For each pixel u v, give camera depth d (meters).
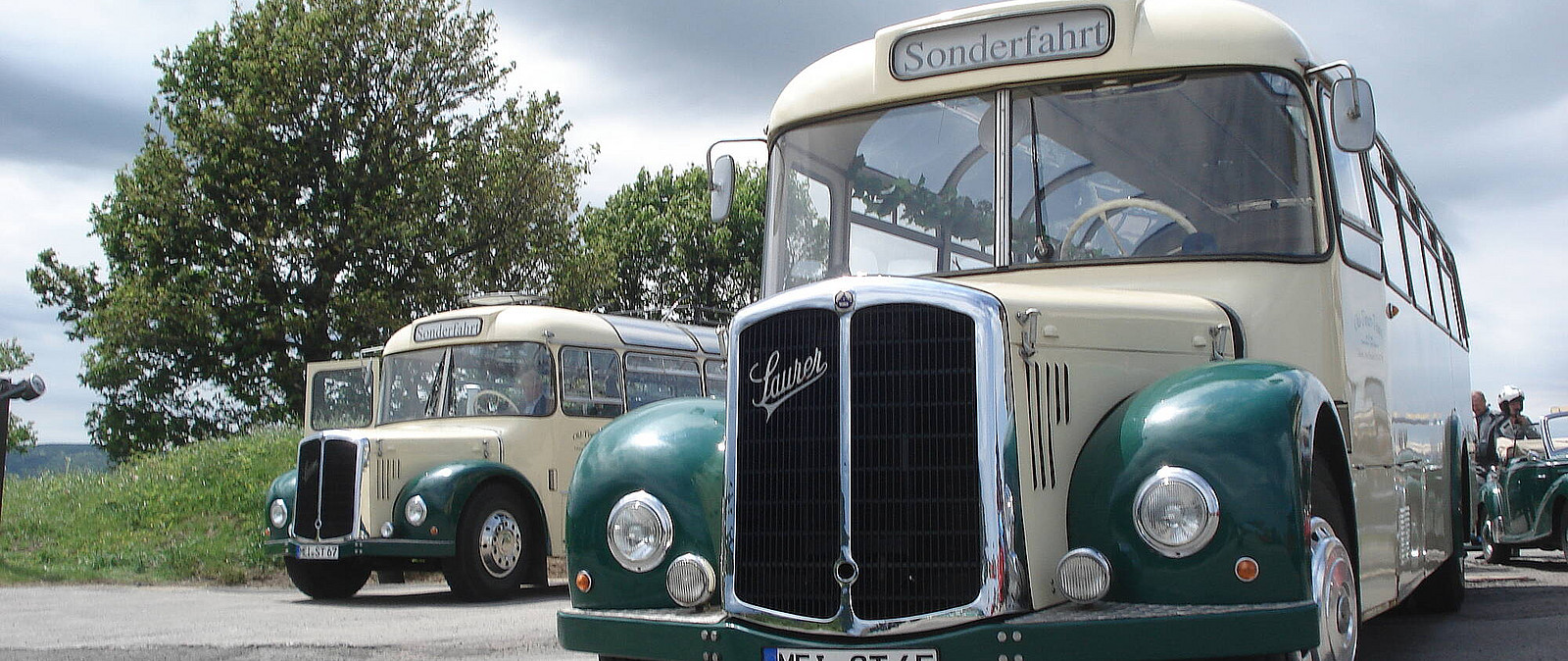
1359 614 4.91
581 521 4.84
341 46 33.94
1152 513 4.22
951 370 4.39
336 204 34.38
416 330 14.58
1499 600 10.08
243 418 34.94
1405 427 7.09
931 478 4.37
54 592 12.87
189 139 34.28
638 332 15.41
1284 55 5.66
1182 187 5.56
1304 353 5.39
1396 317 7.09
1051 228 5.66
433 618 10.31
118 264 36.81
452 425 13.86
